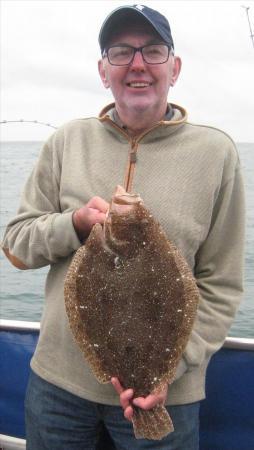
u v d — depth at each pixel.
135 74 2.65
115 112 2.90
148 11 2.69
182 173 2.66
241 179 2.81
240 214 2.79
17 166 37.38
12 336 3.52
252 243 9.75
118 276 2.38
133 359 2.36
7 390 3.56
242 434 3.16
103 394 2.58
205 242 2.77
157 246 2.39
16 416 3.56
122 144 2.77
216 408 3.18
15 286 9.53
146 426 2.30
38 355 2.77
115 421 2.63
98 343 2.39
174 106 2.95
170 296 2.36
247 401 3.13
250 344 3.09
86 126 2.91
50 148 2.98
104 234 2.37
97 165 2.76
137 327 2.37
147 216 2.39
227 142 2.78
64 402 2.68
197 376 2.68
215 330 2.66
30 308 8.30
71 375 2.64
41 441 2.78
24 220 2.88
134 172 2.70
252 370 3.12
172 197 2.63
